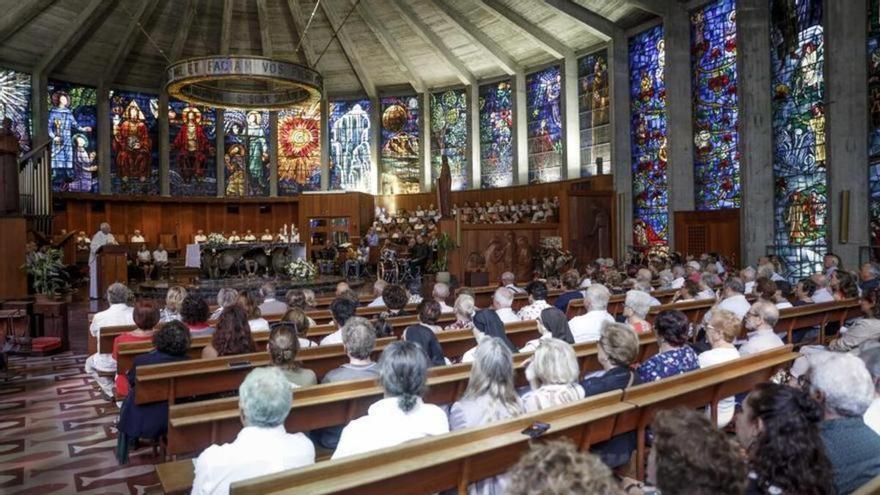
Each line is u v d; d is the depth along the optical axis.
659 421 2.04
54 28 22.89
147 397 4.93
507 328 7.01
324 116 30.91
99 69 26.12
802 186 16.58
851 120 14.77
